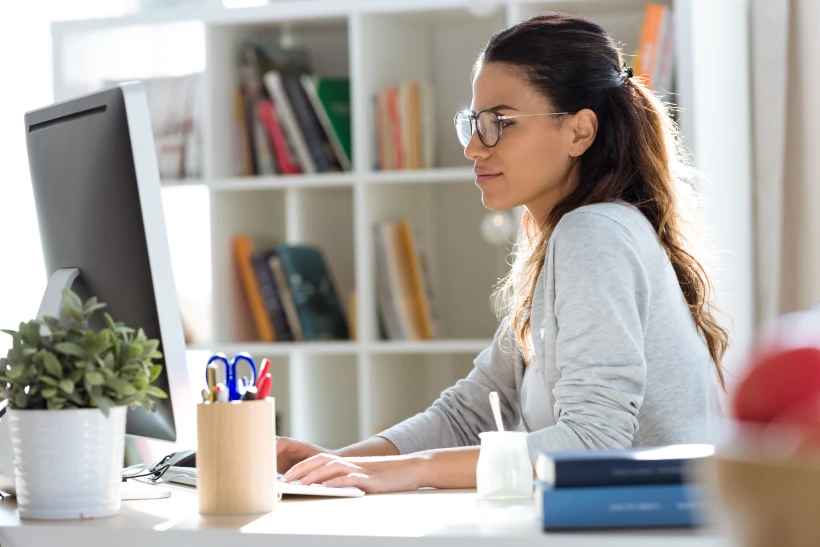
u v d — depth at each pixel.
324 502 1.34
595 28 1.84
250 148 3.41
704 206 2.62
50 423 1.21
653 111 1.89
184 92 3.43
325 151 3.34
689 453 1.07
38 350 1.23
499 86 1.80
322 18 3.29
